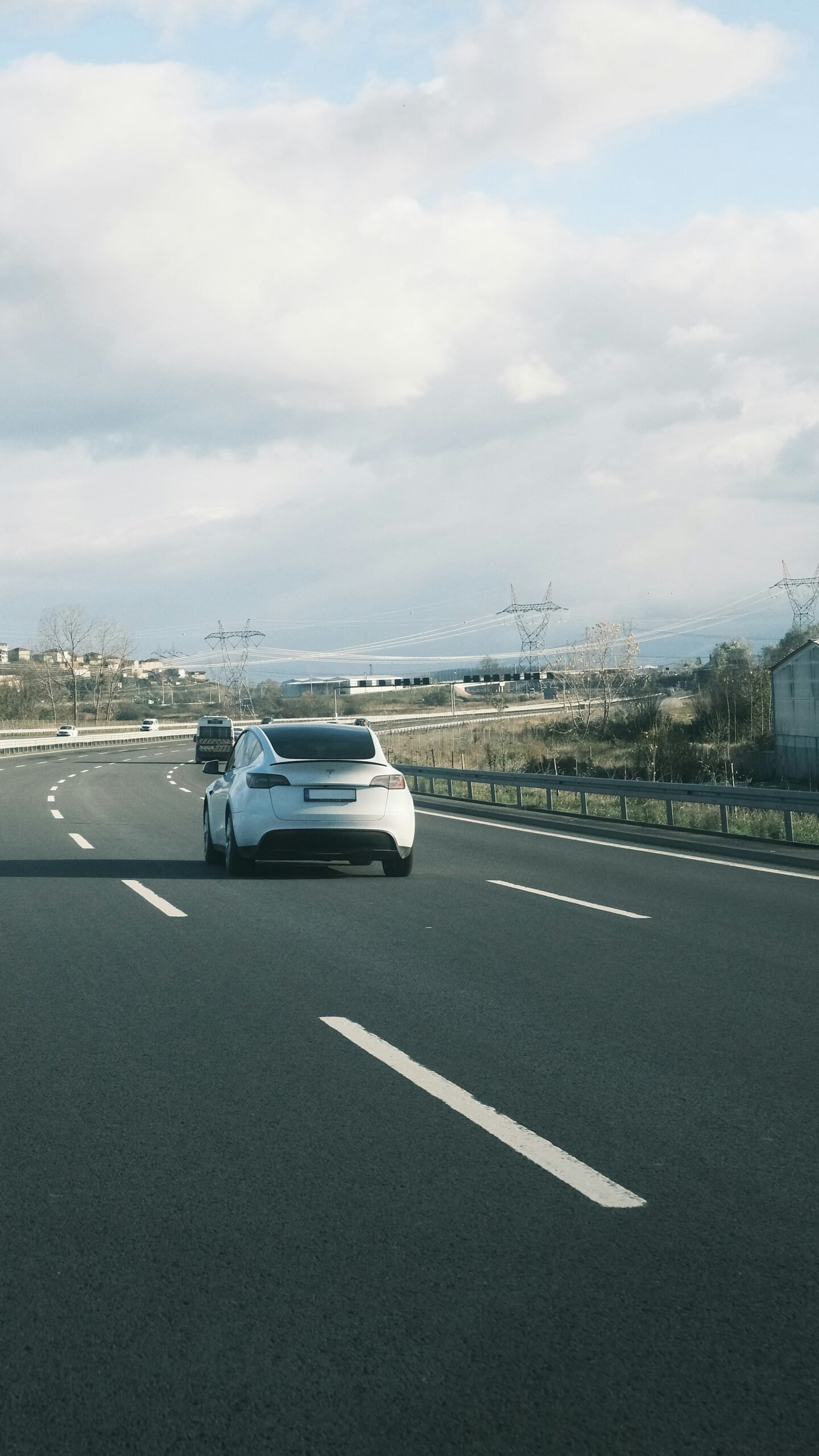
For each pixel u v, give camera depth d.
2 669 166.62
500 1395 2.87
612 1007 7.02
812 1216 3.96
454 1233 3.81
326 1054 5.97
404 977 7.86
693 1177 4.32
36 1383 2.92
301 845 12.57
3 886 12.35
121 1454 2.65
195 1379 2.94
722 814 17.66
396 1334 3.16
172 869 13.98
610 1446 2.68
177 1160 4.48
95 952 8.73
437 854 15.88
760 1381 2.94
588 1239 3.77
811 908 10.94
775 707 49.97
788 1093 5.35
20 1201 4.07
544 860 15.11
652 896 11.75
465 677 139.25
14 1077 5.56
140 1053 5.98
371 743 13.44
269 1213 3.97
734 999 7.21
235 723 103.38
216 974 7.93
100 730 102.25
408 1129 4.84
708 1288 3.43
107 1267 3.56
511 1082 5.50
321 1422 2.76
